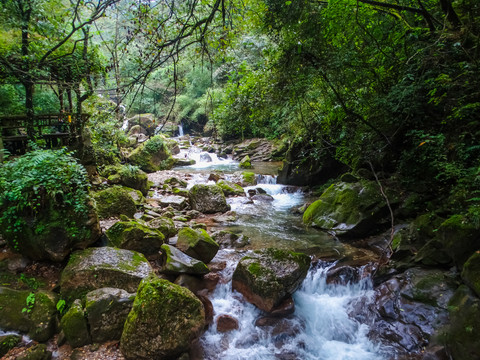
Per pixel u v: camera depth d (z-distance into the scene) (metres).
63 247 4.52
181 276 4.70
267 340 4.09
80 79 7.08
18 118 6.65
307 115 8.26
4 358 3.30
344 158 8.12
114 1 3.41
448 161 5.40
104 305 3.71
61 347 3.58
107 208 6.85
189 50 4.68
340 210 7.03
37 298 3.87
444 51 4.93
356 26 5.79
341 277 5.07
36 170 4.39
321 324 4.39
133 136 18.34
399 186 6.65
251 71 6.36
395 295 4.37
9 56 6.05
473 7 5.02
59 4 6.65
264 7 5.27
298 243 6.44
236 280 4.80
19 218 4.39
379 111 6.45
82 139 7.75
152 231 5.44
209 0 3.94
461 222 4.12
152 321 3.42
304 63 5.76
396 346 3.82
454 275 4.15
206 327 4.21
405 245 5.12
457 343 3.24
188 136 22.45
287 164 11.47
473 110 4.80
